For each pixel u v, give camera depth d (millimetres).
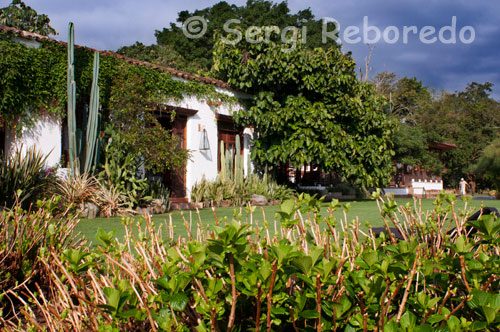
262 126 14312
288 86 14859
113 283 1696
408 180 27891
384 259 1389
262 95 14320
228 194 12734
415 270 1393
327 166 14406
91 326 1582
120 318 1357
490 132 40625
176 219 7762
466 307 1490
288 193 15047
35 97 9234
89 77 10242
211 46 36344
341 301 1346
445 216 2480
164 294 1257
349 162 14750
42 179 8398
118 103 10570
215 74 15508
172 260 1449
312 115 13883
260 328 1338
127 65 11023
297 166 14148
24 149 9078
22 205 7586
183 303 1228
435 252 1993
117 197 8648
